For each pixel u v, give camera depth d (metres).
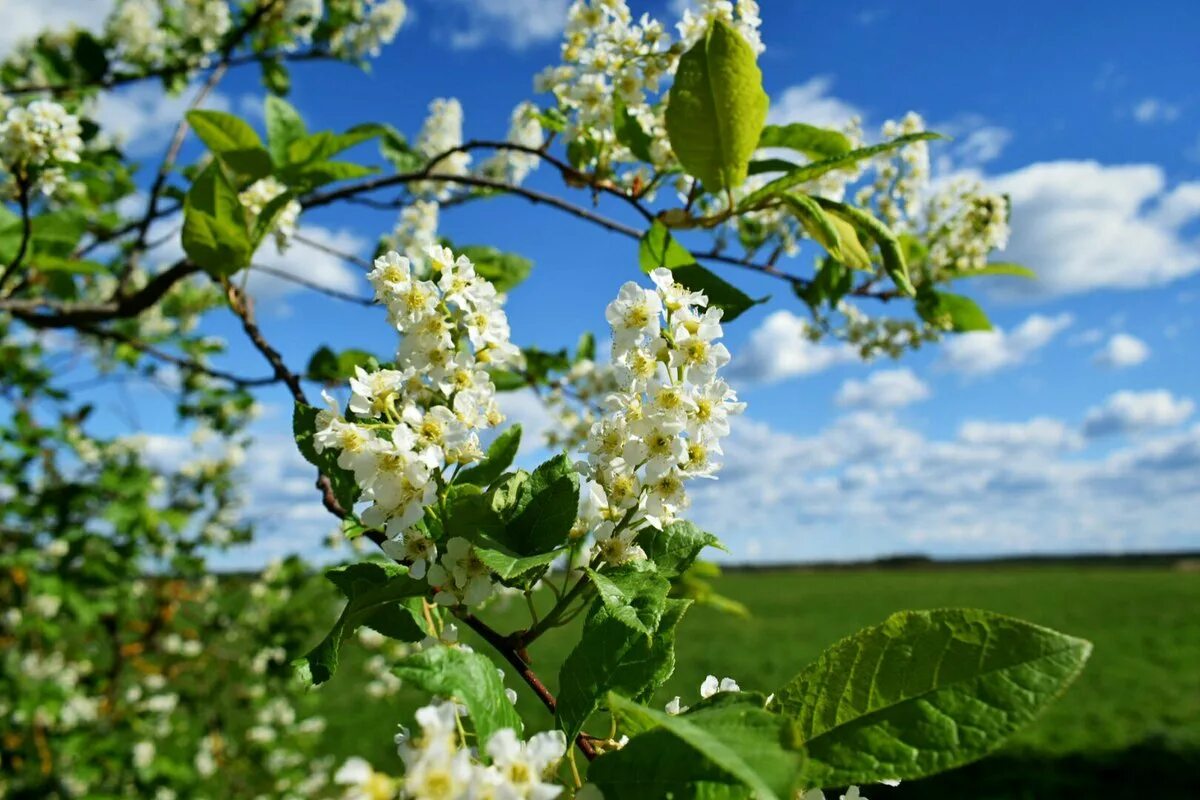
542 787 0.94
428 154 4.87
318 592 7.21
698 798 0.98
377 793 0.88
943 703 1.07
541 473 1.41
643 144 2.96
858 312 4.68
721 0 2.79
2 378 6.38
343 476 1.54
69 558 5.95
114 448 7.68
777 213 3.72
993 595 46.66
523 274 3.59
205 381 7.33
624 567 1.33
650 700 1.22
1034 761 15.02
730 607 3.66
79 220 3.78
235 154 3.03
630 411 1.38
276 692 7.64
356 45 6.49
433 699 1.13
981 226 3.87
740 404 1.40
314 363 3.20
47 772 6.38
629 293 1.41
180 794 7.27
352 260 3.67
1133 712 19.52
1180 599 42.09
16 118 2.96
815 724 1.12
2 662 6.63
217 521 8.28
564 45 3.11
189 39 6.16
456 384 1.47
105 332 3.48
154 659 7.36
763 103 2.26
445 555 1.35
